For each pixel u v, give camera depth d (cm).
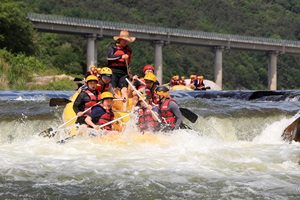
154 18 15838
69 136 1100
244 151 1009
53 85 3872
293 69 15912
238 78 14188
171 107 1159
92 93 1163
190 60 13300
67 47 9631
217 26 17225
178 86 3522
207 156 938
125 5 16300
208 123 1305
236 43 10219
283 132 1238
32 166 838
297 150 1036
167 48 13188
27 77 3909
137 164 860
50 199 661
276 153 995
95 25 8419
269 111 1391
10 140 1198
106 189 707
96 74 1506
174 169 830
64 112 1248
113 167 837
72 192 692
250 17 18450
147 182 743
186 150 989
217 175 795
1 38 5753
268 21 18650
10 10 5956
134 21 15125
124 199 664
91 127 1105
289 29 18412
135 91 1220
